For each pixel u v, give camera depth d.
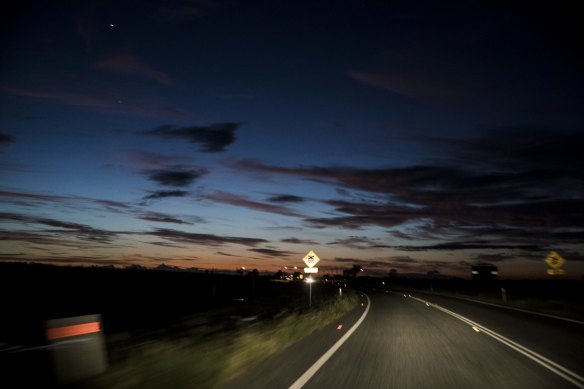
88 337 6.84
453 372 9.62
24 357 9.80
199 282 86.88
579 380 9.06
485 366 10.32
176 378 8.43
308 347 13.02
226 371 9.12
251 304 38.75
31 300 35.88
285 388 8.09
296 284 107.75
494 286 63.16
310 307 26.89
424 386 8.38
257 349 11.53
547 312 27.64
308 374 9.24
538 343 14.21
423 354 11.86
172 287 65.44
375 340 14.58
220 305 37.34
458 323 20.41
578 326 19.52
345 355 11.59
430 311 27.84
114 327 20.22
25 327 16.44
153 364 9.02
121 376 7.93
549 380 9.02
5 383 7.60
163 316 26.47
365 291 74.56
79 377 6.57
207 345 11.40
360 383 8.52
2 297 37.09
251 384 8.37
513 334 16.47
